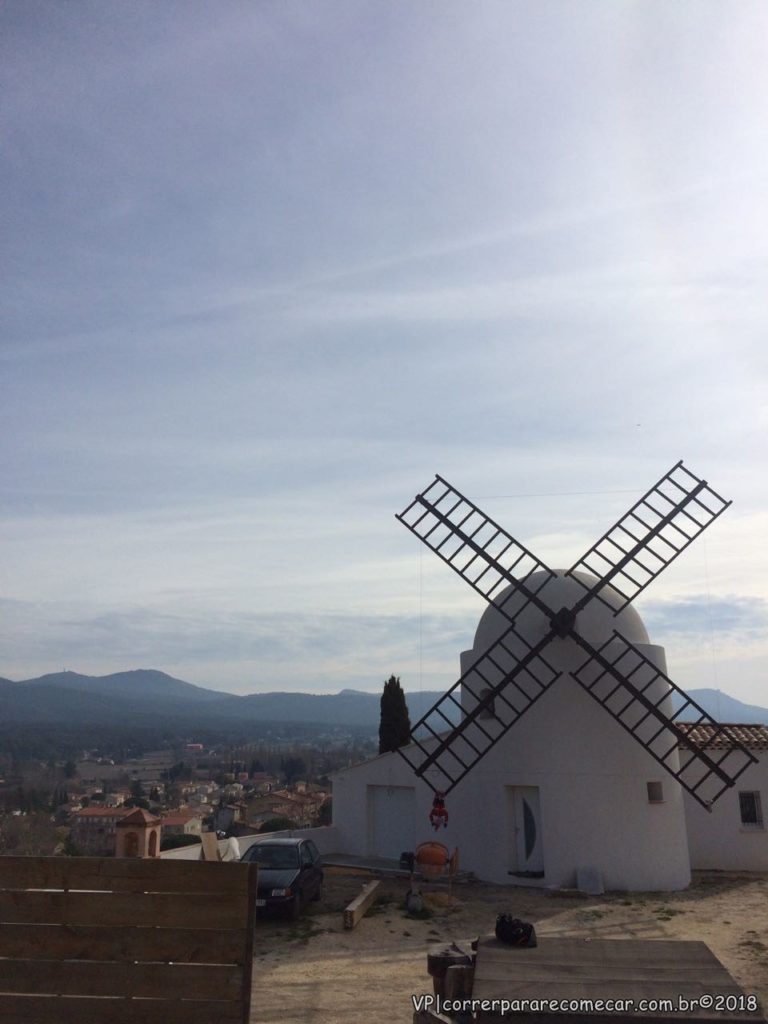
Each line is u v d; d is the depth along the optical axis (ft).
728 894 64.95
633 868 65.98
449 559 75.00
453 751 72.38
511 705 66.80
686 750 78.84
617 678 66.28
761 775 78.69
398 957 45.78
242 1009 23.73
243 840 82.89
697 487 74.49
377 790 88.38
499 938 41.96
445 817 65.72
